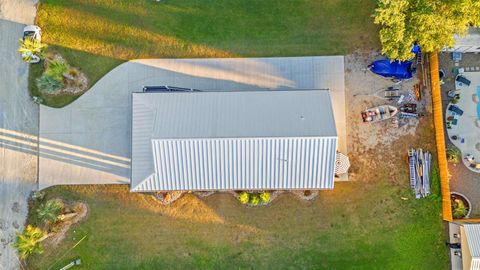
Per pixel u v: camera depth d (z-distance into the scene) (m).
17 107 38.62
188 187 34.88
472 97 37.44
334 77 37.97
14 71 38.84
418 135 37.38
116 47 38.75
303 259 36.94
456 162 36.66
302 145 33.03
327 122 33.19
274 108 34.16
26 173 38.12
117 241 37.50
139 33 38.88
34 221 37.72
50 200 37.66
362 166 37.34
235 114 34.03
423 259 36.44
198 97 35.03
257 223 37.34
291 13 38.59
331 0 38.50
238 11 38.81
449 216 35.75
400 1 32.00
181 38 38.75
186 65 38.50
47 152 38.22
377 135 37.50
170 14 38.97
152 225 37.62
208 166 34.16
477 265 33.06
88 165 38.03
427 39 33.06
